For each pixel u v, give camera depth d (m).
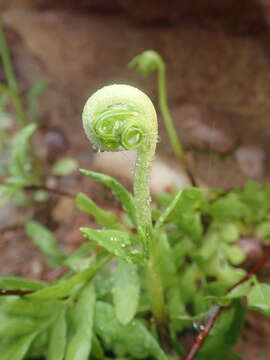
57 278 0.09
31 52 0.17
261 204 0.10
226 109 0.14
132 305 0.07
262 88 0.14
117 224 0.07
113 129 0.05
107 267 0.08
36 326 0.07
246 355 0.09
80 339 0.07
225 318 0.07
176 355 0.08
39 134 0.15
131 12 0.16
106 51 0.16
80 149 0.15
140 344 0.07
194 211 0.08
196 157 0.13
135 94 0.05
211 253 0.09
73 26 0.17
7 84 0.17
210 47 0.15
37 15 0.18
